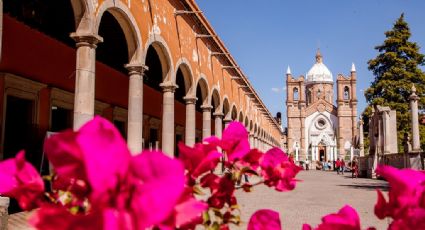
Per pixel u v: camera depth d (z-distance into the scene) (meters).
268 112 53.22
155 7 13.62
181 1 15.80
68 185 1.01
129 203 0.80
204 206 0.92
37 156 12.15
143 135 21.61
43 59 13.12
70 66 14.77
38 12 11.53
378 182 26.39
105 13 12.39
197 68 18.94
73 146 0.87
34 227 0.80
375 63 44.81
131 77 12.03
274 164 1.44
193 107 17.94
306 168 63.72
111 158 0.82
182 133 29.50
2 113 11.48
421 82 43.47
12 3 10.65
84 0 9.14
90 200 0.89
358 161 37.69
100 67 16.73
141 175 0.82
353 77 88.75
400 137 40.66
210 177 1.43
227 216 1.43
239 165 1.45
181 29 16.64
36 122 12.91
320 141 88.19
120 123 19.20
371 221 8.95
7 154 11.80
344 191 18.41
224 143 1.42
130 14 11.45
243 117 33.25
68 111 15.01
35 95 12.95
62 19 12.28
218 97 23.69
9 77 11.66
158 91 23.80
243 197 15.01
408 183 1.12
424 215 1.04
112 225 0.78
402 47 43.56
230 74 27.66
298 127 91.12
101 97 17.06
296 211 10.95
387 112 29.45
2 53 11.25
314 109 89.62
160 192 0.80
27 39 12.18
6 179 1.08
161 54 14.62
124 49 15.66
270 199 14.37
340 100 88.50
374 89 44.41
